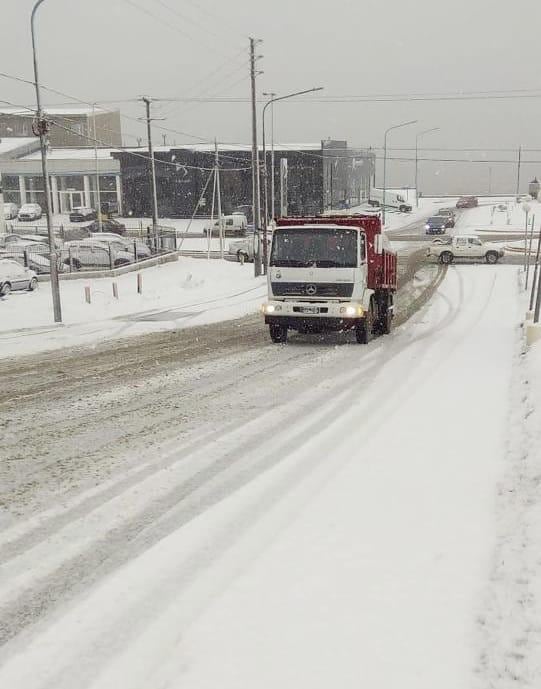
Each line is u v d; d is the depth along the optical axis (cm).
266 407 937
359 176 10006
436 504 567
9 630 399
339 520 539
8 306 2294
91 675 355
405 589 429
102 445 762
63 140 8812
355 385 1076
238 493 609
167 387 1086
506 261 4331
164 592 437
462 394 982
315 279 1483
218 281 3384
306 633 384
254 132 3559
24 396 1030
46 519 559
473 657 360
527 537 493
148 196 7844
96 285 3025
